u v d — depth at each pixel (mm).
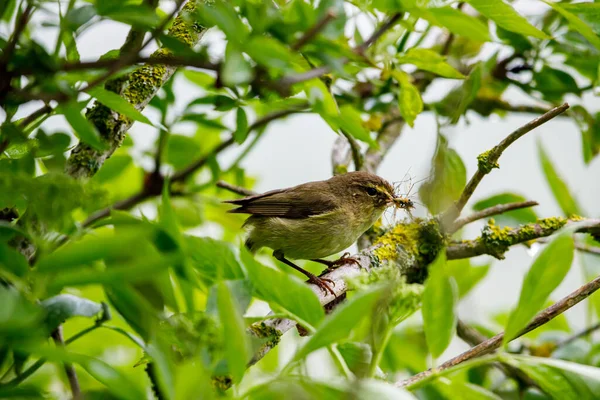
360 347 6703
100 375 4688
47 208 4953
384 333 5617
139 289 5410
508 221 11961
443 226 10688
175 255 4375
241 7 5941
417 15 6562
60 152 6480
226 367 5227
